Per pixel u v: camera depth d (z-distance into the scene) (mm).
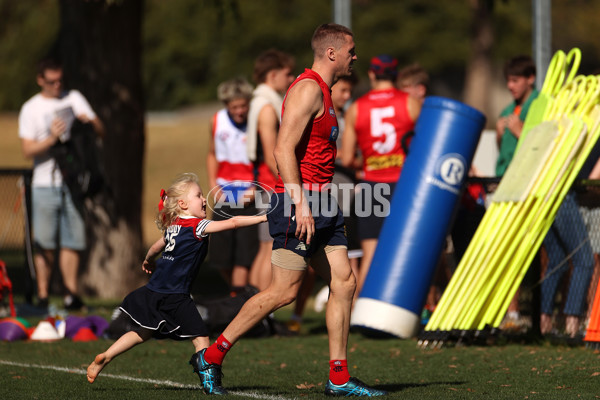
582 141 24953
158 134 135625
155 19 167375
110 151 41094
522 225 25078
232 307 27812
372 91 29047
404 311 25750
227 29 160500
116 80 40812
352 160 29453
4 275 30453
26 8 132750
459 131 26234
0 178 35000
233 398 18031
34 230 33125
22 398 18281
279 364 23094
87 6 40500
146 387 19719
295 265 17828
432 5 160250
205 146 125688
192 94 166625
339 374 18234
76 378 20844
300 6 161000
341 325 18203
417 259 25906
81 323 28016
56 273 41812
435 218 26016
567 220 25844
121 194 41438
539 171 24984
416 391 18891
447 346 25703
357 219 28656
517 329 27078
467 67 157375
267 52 28719
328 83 18141
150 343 26859
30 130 32688
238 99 28891
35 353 24828
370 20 157000
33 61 141125
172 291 18594
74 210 33219
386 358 23719
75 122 32656
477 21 131750
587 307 25812
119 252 41594
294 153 17453
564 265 26219
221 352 18391
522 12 164500
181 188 18875
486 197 27266
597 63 171125
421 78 32375
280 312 36156
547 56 34719
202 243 18656
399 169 28516
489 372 21391
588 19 166000
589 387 19344
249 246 29219
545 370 21531
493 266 25141
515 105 29406
